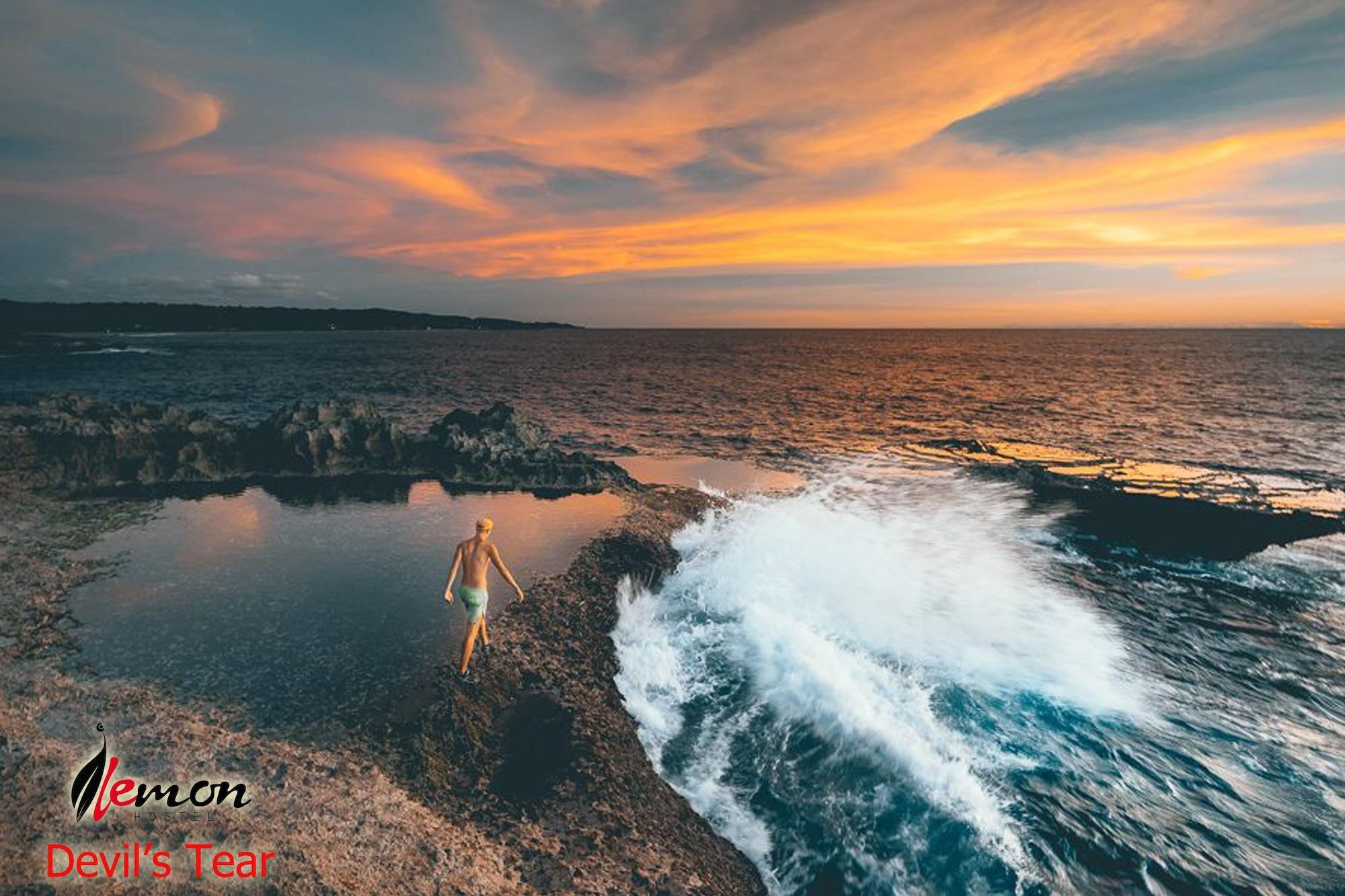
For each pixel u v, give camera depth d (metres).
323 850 5.30
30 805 5.39
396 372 67.69
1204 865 6.07
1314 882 5.90
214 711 7.10
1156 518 17.47
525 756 7.07
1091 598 12.43
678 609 11.28
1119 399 47.28
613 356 108.62
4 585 10.19
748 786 7.14
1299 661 10.11
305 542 12.79
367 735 6.88
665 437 29.39
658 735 7.96
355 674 7.95
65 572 10.88
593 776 6.84
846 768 7.30
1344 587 13.07
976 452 26.50
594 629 10.00
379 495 17.03
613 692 8.58
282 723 6.97
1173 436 30.52
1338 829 6.57
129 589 10.29
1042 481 21.06
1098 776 7.26
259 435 20.56
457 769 6.70
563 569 11.88
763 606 11.23
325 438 19.83
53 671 7.76
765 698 8.60
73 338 139.62
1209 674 9.66
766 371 75.62
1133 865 6.05
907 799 6.83
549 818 6.22
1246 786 7.20
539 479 18.78
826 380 63.81
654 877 5.69
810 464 23.83
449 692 7.68
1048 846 6.26
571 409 39.09
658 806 6.67
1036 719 8.32
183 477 18.08
